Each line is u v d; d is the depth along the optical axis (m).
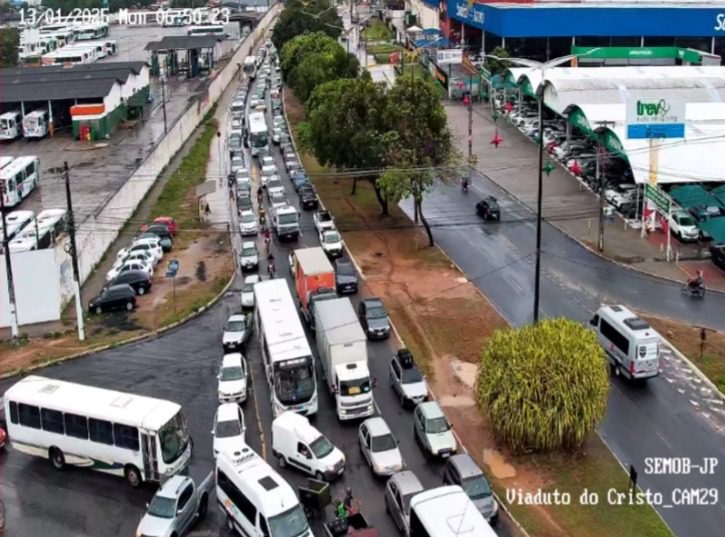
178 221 74.81
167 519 31.64
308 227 71.44
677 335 48.84
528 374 36.44
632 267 59.38
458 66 130.12
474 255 62.81
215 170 94.69
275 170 86.06
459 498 29.84
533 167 85.38
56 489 35.91
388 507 33.72
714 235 63.41
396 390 43.38
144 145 97.69
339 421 41.09
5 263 53.16
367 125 67.75
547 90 95.50
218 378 44.47
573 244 64.25
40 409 37.16
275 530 30.03
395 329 51.06
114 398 37.03
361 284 58.09
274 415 41.34
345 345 41.81
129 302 55.84
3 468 37.72
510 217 71.00
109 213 69.56
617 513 33.69
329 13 169.88
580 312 52.16
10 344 51.25
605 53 121.00
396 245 65.62
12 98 102.25
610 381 43.75
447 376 45.09
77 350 49.72
